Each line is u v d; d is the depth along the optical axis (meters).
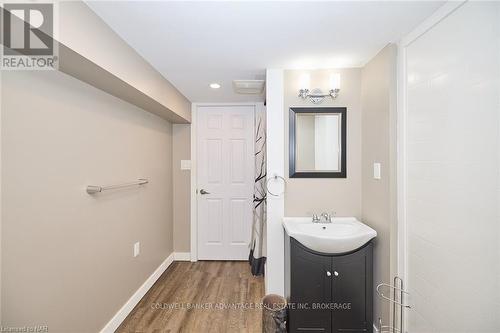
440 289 1.30
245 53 1.76
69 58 1.19
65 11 1.06
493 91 1.03
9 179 1.09
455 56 1.19
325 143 2.09
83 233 1.52
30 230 1.18
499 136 1.01
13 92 1.11
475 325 1.11
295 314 1.74
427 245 1.39
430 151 1.36
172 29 1.41
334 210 2.09
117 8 1.21
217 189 3.19
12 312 1.11
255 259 2.78
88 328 1.56
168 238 3.02
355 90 2.05
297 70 2.07
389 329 1.65
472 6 1.10
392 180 1.64
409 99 1.53
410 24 1.40
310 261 1.73
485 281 1.07
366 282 1.73
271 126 2.08
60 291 1.35
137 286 2.22
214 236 3.20
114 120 1.86
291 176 2.09
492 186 1.04
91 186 1.57
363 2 1.20
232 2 1.17
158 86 2.09
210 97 2.92
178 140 3.18
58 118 1.34
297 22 1.36
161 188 2.80
